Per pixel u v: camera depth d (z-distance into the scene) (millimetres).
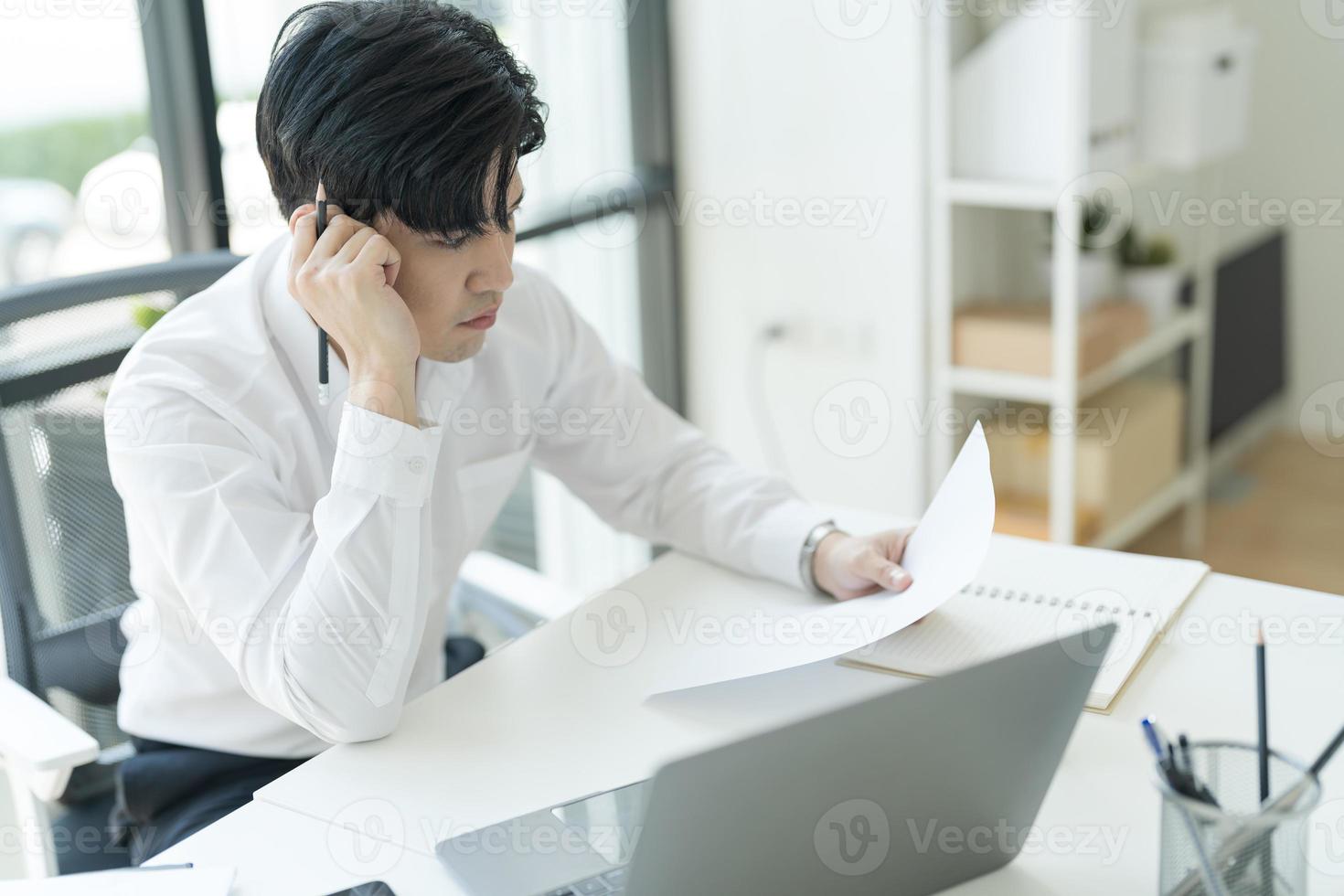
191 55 1862
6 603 1230
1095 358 2398
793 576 1198
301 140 1059
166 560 1082
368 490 1028
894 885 771
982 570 1215
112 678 1305
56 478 1254
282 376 1160
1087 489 2498
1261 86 3150
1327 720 940
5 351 1215
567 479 1451
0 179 1771
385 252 1064
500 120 1036
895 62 2354
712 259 2711
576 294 2564
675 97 2648
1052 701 740
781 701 1002
